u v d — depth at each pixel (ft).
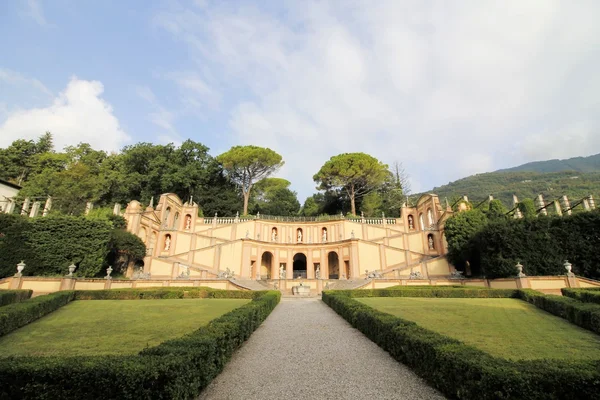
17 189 121.80
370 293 73.00
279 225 158.61
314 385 19.56
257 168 176.65
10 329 35.60
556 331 32.86
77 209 114.32
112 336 32.48
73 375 13.44
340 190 185.88
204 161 179.22
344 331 36.37
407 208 157.69
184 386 15.42
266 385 19.61
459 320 39.40
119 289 68.49
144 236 124.36
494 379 13.28
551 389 12.56
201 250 133.18
